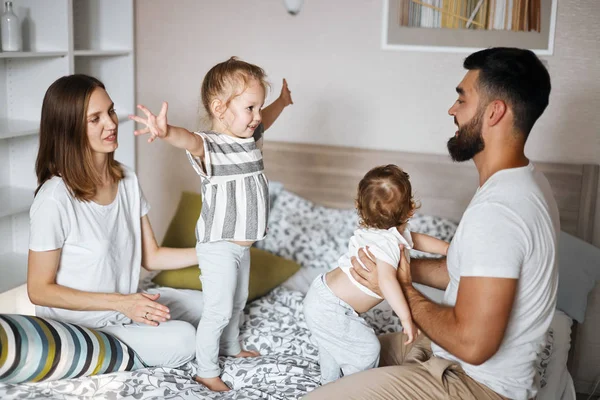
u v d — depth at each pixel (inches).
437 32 123.9
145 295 80.4
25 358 70.2
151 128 69.6
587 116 118.9
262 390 77.4
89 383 73.9
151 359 82.5
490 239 60.9
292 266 116.3
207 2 134.7
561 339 100.6
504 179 64.1
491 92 64.2
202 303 96.3
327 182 133.1
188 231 117.4
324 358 79.6
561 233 116.2
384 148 130.8
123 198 87.0
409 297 70.9
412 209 75.7
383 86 128.6
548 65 119.3
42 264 78.6
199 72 137.9
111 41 132.9
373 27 127.0
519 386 65.5
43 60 114.5
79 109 77.9
